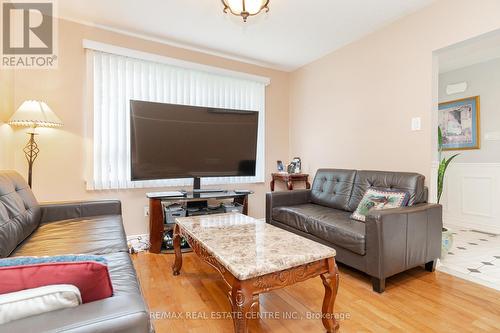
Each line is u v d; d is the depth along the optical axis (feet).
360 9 8.09
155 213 8.82
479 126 11.90
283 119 13.46
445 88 13.10
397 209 6.57
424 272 7.30
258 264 4.06
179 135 9.82
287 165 13.28
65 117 8.67
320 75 11.78
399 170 8.67
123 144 9.47
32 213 5.99
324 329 4.89
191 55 10.83
